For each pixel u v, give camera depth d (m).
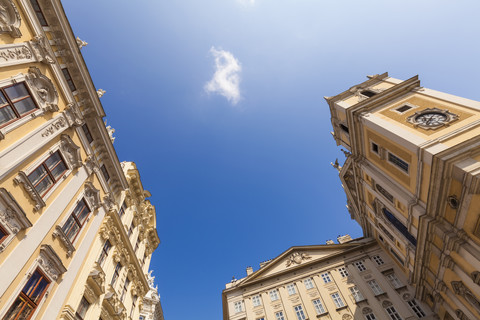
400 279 29.34
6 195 10.26
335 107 28.14
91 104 17.83
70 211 14.76
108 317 17.53
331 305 29.48
